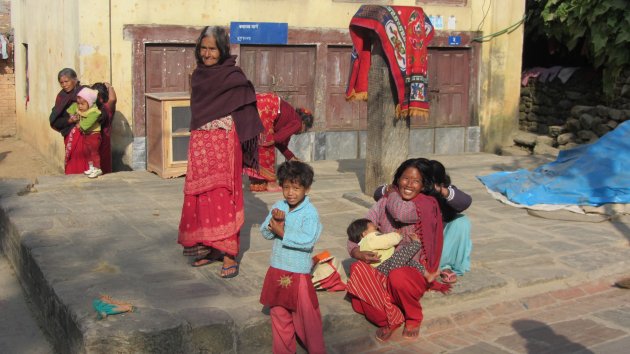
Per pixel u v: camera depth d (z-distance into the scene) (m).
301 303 4.43
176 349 4.41
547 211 7.72
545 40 14.06
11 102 16.02
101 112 9.30
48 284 5.25
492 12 12.41
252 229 6.88
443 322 5.16
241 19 10.78
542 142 12.39
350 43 11.52
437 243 5.02
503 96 12.77
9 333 5.34
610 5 11.27
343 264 5.89
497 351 4.80
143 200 8.00
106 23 9.94
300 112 8.62
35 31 13.27
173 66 10.52
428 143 12.37
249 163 5.59
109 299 4.71
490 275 5.75
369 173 8.19
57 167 12.12
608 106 12.20
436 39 12.03
